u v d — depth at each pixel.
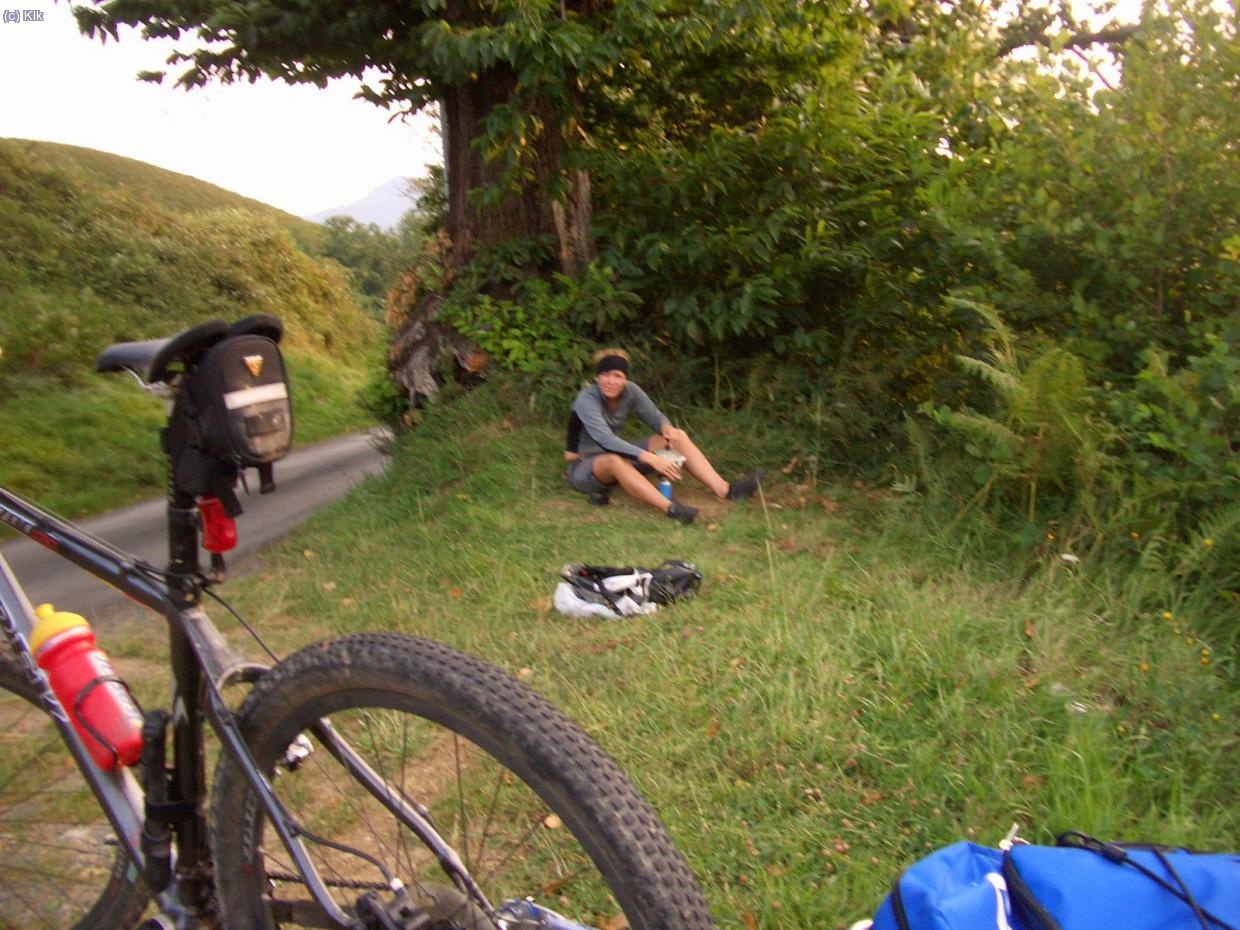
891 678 3.80
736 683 3.88
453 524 6.61
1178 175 5.41
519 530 6.29
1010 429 5.43
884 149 7.33
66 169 25.08
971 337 6.65
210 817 2.04
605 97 8.67
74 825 2.58
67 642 2.23
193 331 1.90
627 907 1.62
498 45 6.84
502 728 1.70
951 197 6.05
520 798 2.92
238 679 2.02
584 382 7.79
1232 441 4.80
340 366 25.09
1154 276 5.64
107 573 2.17
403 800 1.96
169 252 23.88
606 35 7.12
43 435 11.31
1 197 21.75
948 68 7.50
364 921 1.88
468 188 8.68
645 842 1.63
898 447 6.82
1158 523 4.75
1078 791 3.08
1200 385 4.78
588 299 7.93
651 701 3.83
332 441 14.88
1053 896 1.97
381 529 6.99
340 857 2.20
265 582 6.20
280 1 7.70
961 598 4.48
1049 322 5.99
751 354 7.97
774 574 4.92
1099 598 4.45
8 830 2.57
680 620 4.64
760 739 3.46
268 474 1.99
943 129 7.22
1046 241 5.84
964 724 3.45
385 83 8.59
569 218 8.33
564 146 7.87
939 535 5.29
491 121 7.34
